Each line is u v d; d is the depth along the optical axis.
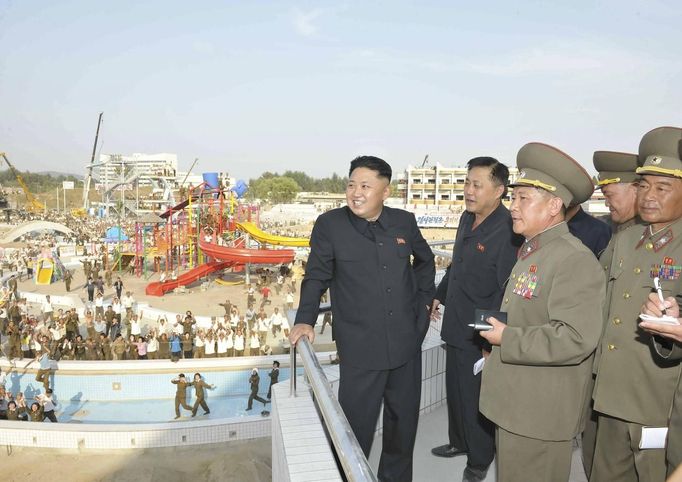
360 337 2.70
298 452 2.24
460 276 3.37
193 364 17.81
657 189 2.23
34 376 17.52
